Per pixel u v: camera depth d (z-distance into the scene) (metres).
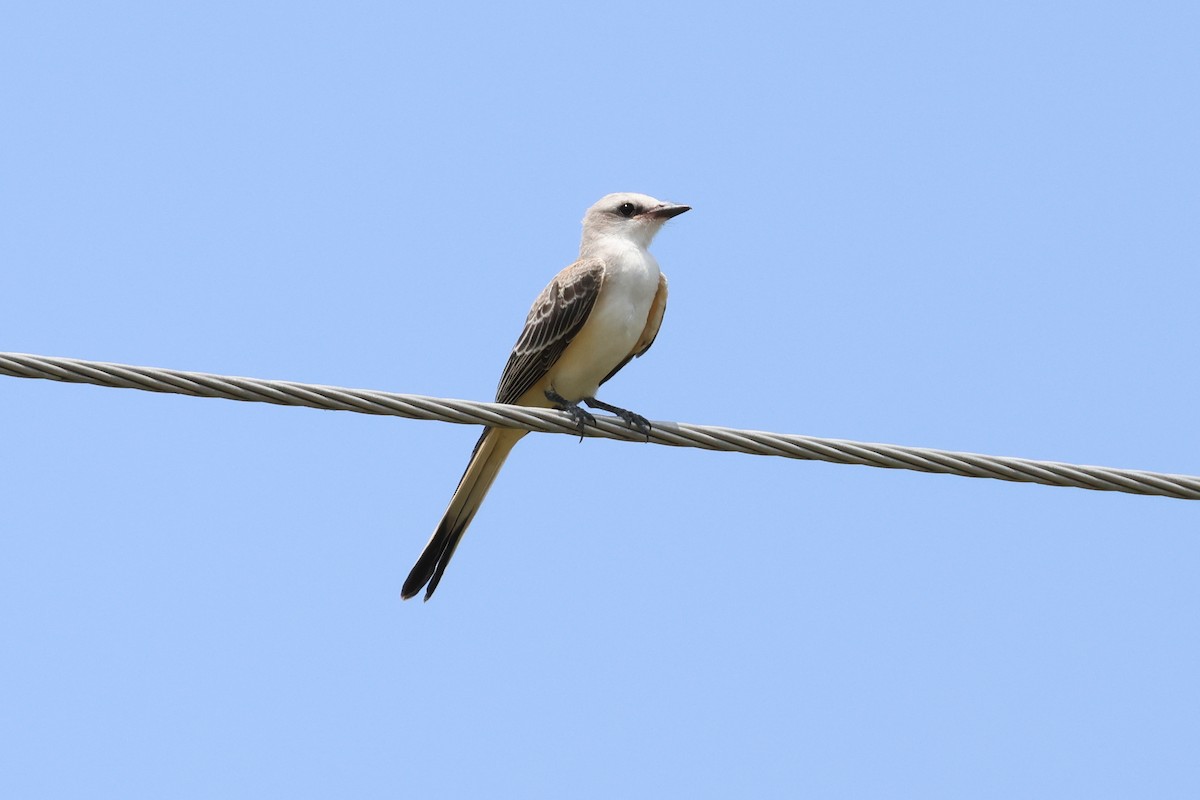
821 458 11.52
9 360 10.52
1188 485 11.20
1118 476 11.23
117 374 10.66
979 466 11.30
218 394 10.90
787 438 11.52
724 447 11.77
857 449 11.41
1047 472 11.24
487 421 11.63
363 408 11.24
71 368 10.59
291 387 11.03
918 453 11.34
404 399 11.34
